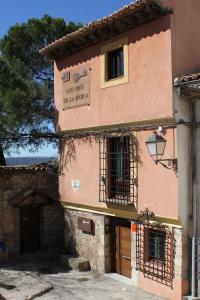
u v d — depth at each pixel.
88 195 14.56
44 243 16.58
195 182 11.41
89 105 14.27
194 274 11.16
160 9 11.23
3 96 18.23
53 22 20.27
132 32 12.45
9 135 19.05
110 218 14.07
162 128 11.55
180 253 11.27
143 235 12.44
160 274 11.89
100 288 12.58
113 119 13.20
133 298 11.73
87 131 14.55
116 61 13.36
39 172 16.53
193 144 11.45
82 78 14.57
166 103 11.37
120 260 13.75
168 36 11.34
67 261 14.85
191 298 11.00
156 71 11.70
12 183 15.90
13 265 14.90
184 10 11.63
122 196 13.23
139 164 12.43
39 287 12.38
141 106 12.19
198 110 11.59
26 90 18.34
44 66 20.05
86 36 13.71
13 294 11.83
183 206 11.30
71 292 12.26
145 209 12.21
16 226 15.96
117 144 13.57
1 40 20.23
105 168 13.70
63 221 16.86
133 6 11.38
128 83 12.62
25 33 19.89
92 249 14.54
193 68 11.75
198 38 11.93
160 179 11.74
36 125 19.55
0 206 15.59
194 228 11.32
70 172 15.59
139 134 12.45
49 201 16.55
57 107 16.02
